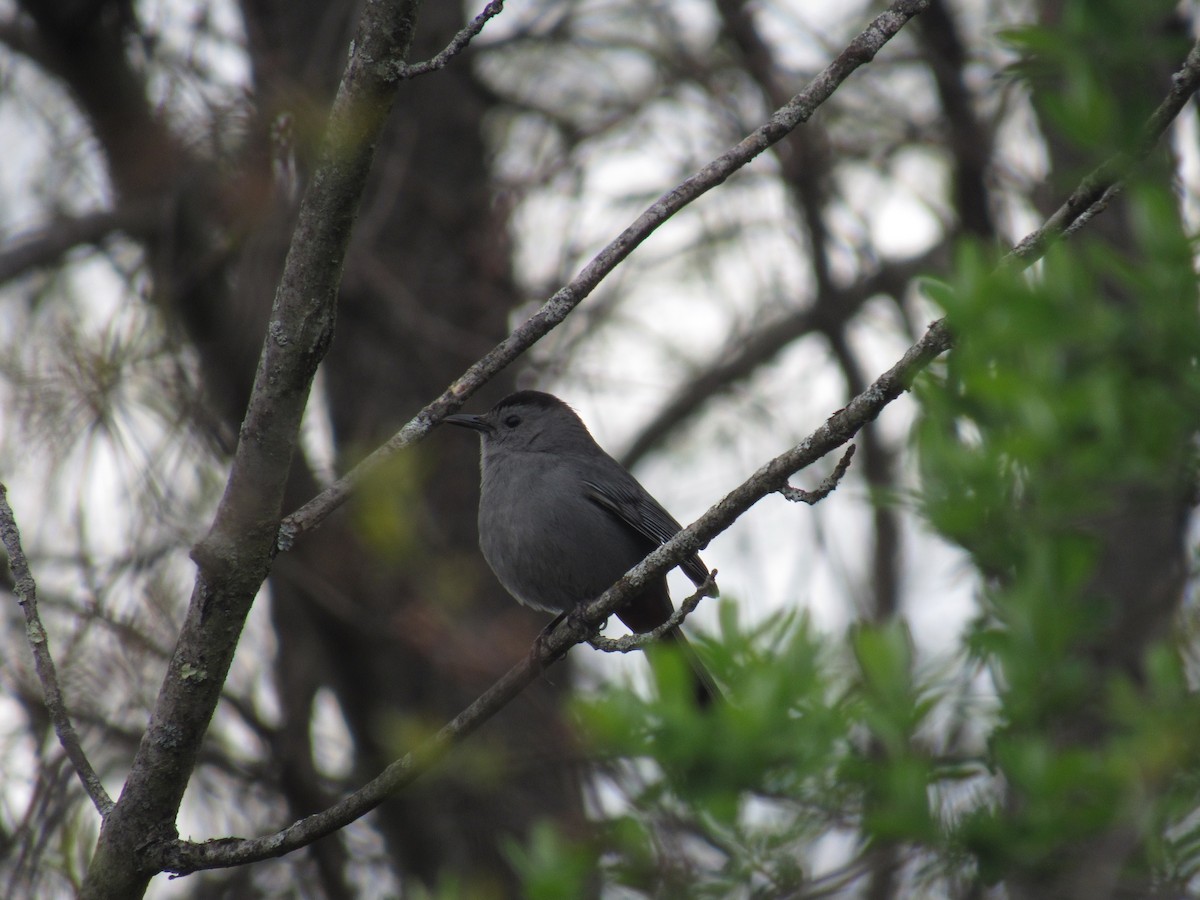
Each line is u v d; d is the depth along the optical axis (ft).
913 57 50.42
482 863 39.93
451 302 46.01
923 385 29.66
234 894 43.27
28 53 44.73
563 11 52.75
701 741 27.22
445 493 45.06
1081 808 25.30
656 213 21.54
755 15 52.03
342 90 19.26
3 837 37.17
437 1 49.19
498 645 41.09
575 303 21.40
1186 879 25.36
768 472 22.61
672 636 30.63
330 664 41.81
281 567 39.83
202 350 39.60
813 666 28.09
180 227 39.14
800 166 51.49
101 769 38.04
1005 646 27.91
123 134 39.70
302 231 19.60
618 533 38.14
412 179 47.03
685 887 27.04
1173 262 27.96
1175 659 26.30
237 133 37.04
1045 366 28.32
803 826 26.99
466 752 39.04
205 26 39.37
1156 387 27.99
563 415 39.75
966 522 29.04
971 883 26.68
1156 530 34.22
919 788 26.25
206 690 20.44
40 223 46.26
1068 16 32.71
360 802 21.24
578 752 37.65
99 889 20.48
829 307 53.83
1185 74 19.67
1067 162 38.47
